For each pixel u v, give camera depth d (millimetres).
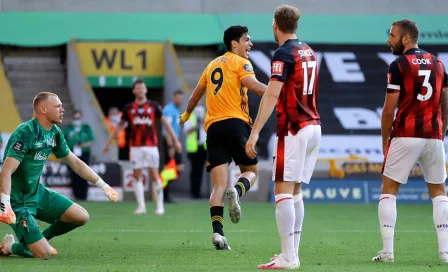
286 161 25781
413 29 28391
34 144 29297
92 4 94375
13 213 28312
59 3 93750
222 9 95750
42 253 29656
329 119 86312
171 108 68062
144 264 28000
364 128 85812
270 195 70438
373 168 73312
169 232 42031
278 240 37906
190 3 95500
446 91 28875
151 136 55062
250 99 83625
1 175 28594
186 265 27672
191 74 90812
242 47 33781
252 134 25609
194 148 72375
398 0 97688
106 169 69562
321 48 91688
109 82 87812
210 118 33594
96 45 88000
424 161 28656
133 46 88500
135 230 43188
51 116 29609
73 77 83938
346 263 28422
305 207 64625
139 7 94750
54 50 90188
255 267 26953
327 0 97000
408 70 27844
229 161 33812
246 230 43531
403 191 70812
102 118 76062
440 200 28766
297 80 25828
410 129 27969
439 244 28781
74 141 69188
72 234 40656
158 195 55812
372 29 94188
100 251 32594
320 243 36719
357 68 90438
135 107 54812
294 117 25828
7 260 28906
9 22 90562
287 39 26359
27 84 87562
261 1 96312
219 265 27688
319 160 74062
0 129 79500
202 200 72375
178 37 90750
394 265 27641
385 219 28656
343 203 70062
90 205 64438
